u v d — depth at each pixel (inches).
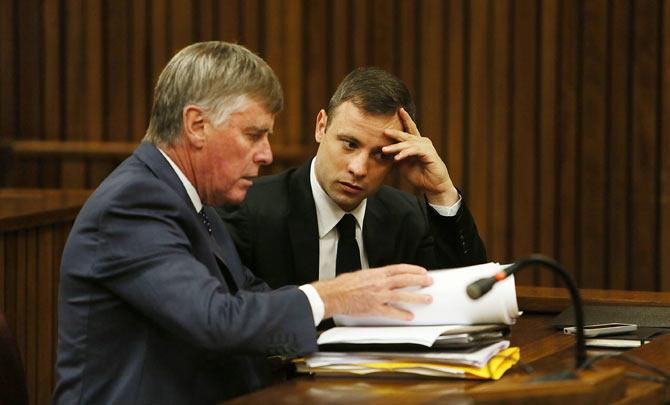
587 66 624.7
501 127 637.3
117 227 251.0
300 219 323.6
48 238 466.6
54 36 669.9
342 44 650.2
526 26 630.5
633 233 624.4
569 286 235.3
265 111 264.5
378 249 329.1
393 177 629.6
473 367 243.1
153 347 256.2
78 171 672.4
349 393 232.5
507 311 255.8
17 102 676.7
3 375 275.3
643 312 326.3
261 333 243.1
